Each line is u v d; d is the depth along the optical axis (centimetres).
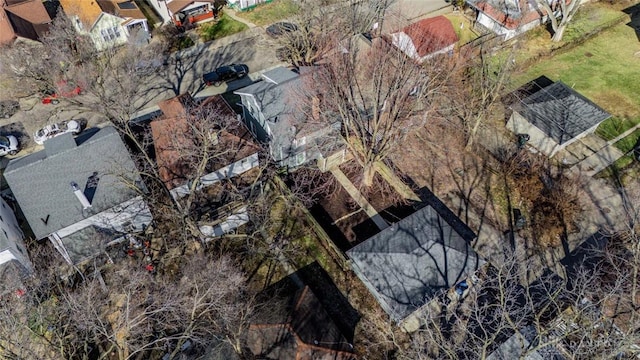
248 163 3641
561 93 4262
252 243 3462
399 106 3422
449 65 4194
